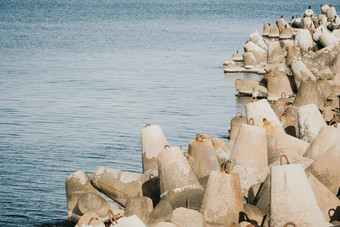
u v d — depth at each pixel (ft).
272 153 57.36
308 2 562.66
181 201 48.21
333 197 45.68
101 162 74.90
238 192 44.52
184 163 50.70
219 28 291.38
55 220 56.95
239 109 105.50
